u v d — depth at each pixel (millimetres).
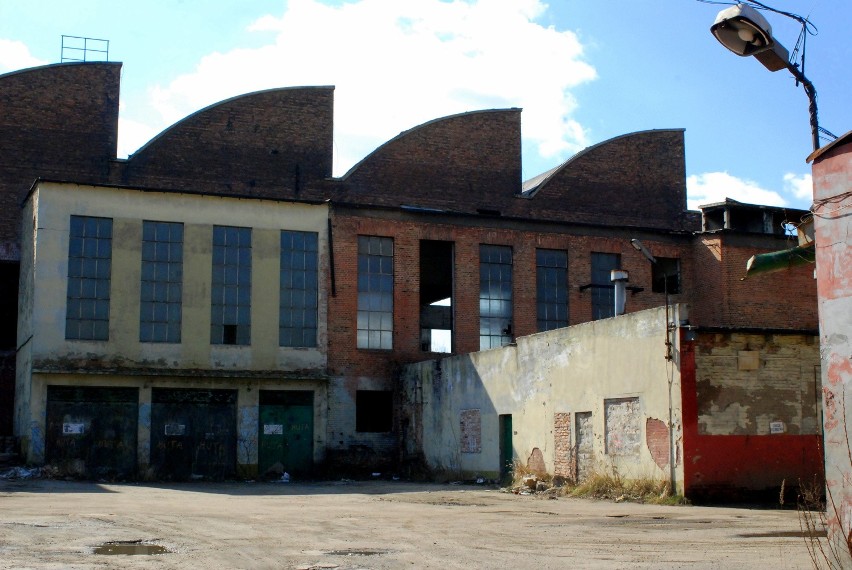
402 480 30500
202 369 29953
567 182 41625
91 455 28422
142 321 29609
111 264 29516
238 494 23141
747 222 36219
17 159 34812
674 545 12211
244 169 37406
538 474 24625
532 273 34562
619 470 21625
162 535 13000
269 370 30719
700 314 35562
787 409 20500
